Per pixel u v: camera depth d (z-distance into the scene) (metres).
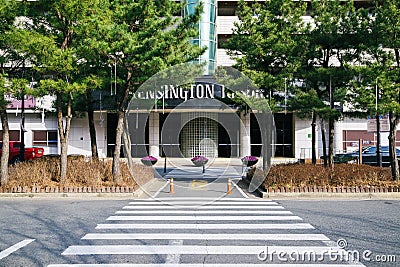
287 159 29.22
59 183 13.50
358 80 14.16
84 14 12.35
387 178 13.91
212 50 26.41
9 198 12.41
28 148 25.23
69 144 29.67
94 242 7.15
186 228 8.27
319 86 15.74
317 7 14.73
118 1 13.33
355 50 14.73
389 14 12.56
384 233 7.67
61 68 12.27
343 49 15.01
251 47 15.24
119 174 14.10
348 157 21.98
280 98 16.02
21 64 13.66
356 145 29.30
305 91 15.41
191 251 6.57
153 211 10.27
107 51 12.06
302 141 30.28
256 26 15.30
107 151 30.64
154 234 7.73
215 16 26.83
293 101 14.89
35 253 6.48
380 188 12.58
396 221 8.80
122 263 5.94
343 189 12.64
